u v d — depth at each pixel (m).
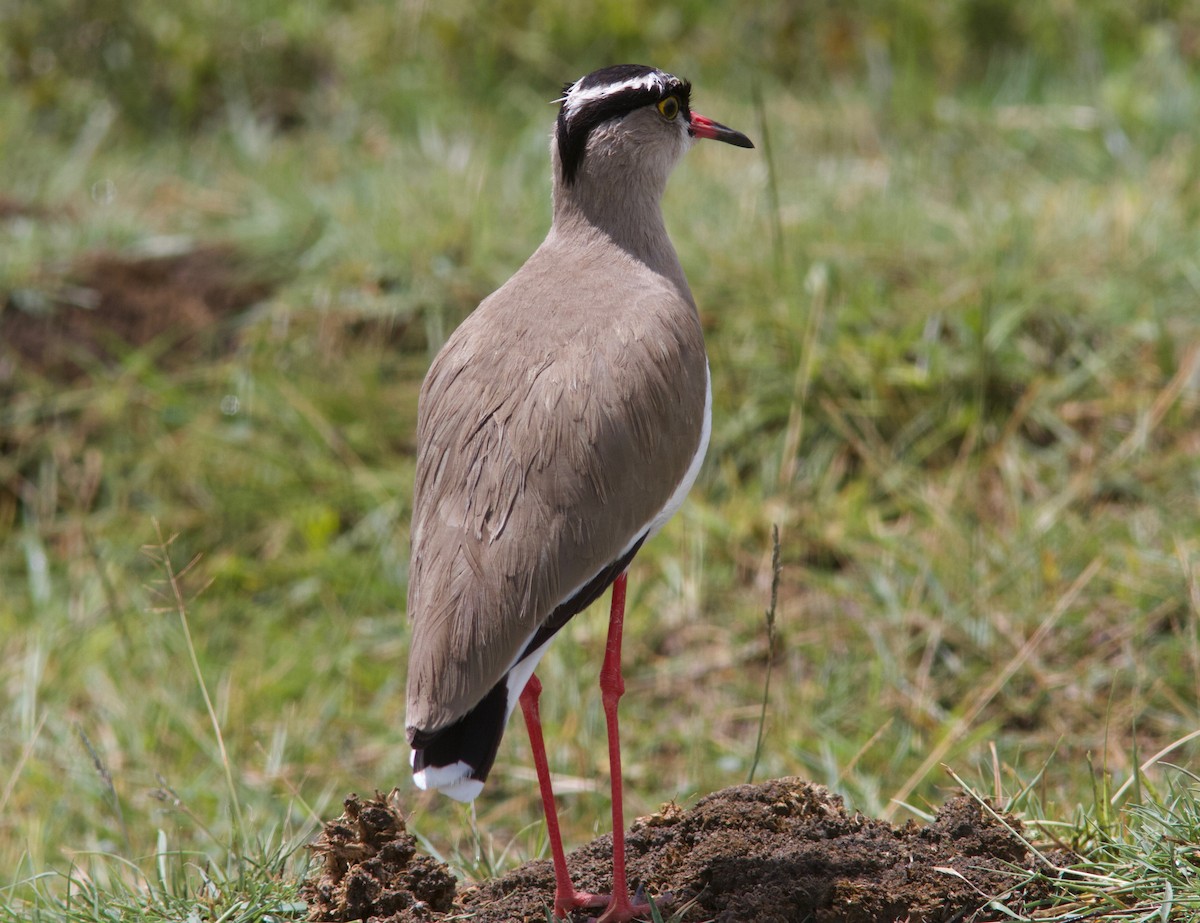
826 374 12.31
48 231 14.97
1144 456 11.67
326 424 13.06
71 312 14.19
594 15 18.61
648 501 6.59
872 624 10.82
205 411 13.41
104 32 18.55
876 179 15.14
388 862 6.83
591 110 7.49
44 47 18.55
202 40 18.47
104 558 12.41
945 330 12.63
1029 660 10.31
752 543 11.73
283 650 11.66
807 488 11.96
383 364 13.53
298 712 11.00
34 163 16.75
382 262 13.97
